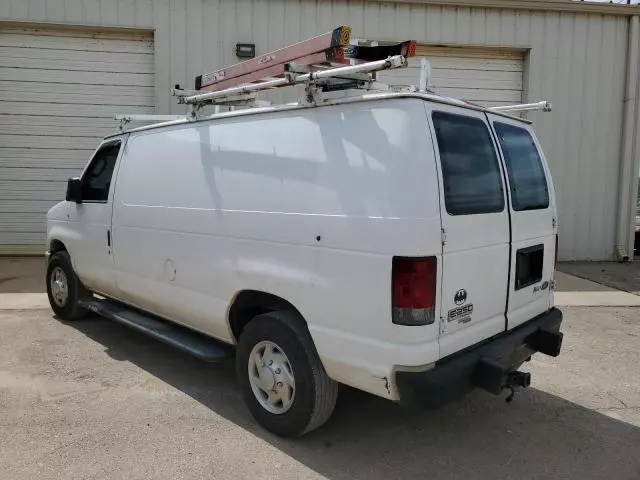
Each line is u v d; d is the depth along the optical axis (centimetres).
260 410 360
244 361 367
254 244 355
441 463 329
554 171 1070
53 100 1008
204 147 406
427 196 283
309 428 336
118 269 499
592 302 740
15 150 1012
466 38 1030
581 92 1062
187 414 385
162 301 448
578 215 1081
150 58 1013
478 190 324
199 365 481
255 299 368
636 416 397
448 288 296
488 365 307
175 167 432
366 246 292
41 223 1033
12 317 623
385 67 287
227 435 356
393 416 390
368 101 302
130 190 480
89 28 981
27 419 372
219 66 991
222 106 495
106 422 370
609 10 1034
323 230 312
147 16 973
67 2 961
